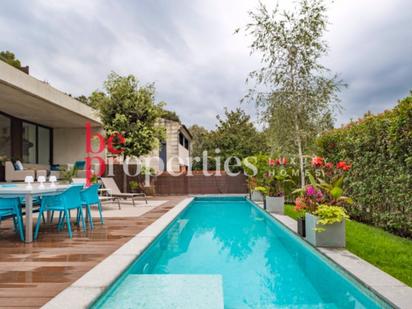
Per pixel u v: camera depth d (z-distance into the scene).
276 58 8.36
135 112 12.59
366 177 6.13
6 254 3.91
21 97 9.51
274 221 7.35
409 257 3.91
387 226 5.54
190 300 2.82
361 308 2.88
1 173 10.98
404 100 4.60
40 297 2.57
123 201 11.67
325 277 3.73
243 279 3.63
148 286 3.17
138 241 4.57
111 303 2.75
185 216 9.07
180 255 4.72
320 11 8.00
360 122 6.35
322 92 8.21
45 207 4.90
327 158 7.96
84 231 5.43
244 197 13.92
